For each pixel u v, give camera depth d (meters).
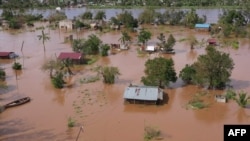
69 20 130.62
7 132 45.38
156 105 53.00
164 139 42.62
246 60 77.69
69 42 100.31
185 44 96.50
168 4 185.75
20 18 136.88
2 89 61.59
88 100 55.75
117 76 66.19
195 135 43.69
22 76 68.94
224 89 58.94
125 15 122.56
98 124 47.09
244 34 105.00
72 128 46.06
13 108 53.06
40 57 83.75
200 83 59.28
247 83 61.75
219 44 95.06
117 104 53.94
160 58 60.62
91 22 132.88
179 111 51.09
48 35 112.94
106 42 100.00
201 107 51.88
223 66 57.03
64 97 57.34
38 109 52.59
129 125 46.69
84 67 74.00
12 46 97.12
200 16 150.12
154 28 125.12
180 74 62.19
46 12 180.88
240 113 49.94
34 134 44.66
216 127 45.91
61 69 68.00
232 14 121.31
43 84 63.91
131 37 107.88
